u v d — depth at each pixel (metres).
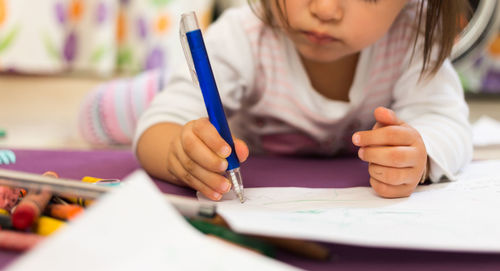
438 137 0.55
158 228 0.26
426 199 0.45
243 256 0.25
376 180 0.47
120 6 2.11
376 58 0.71
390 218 0.37
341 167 0.65
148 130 0.58
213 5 2.02
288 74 0.74
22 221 0.31
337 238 0.28
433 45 0.66
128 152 0.73
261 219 0.31
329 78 0.74
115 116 1.10
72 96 1.88
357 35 0.54
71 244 0.23
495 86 2.03
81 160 0.64
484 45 1.70
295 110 0.76
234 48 0.73
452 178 0.53
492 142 0.82
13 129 1.30
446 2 0.62
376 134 0.47
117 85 1.15
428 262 0.30
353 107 0.73
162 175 0.53
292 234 0.28
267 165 0.66
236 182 0.45
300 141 0.81
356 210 0.40
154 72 1.16
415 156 0.46
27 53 1.92
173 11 2.02
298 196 0.46
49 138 1.20
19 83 2.06
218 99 0.45
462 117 0.61
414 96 0.66
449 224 0.35
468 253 0.32
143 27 2.08
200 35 0.44
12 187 0.36
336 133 0.78
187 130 0.47
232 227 0.29
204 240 0.26
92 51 2.03
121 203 0.25
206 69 0.45
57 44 1.98
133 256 0.24
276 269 0.25
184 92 0.64
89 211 0.24
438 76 0.65
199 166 0.45
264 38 0.73
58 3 1.96
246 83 0.74
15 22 1.88
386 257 0.31
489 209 0.40
